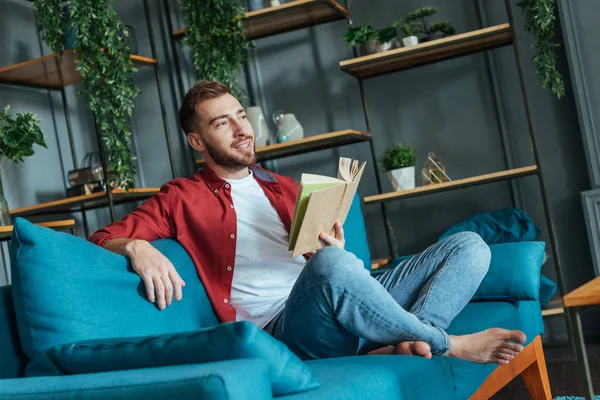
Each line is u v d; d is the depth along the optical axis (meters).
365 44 3.28
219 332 1.18
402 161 3.25
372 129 3.60
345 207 1.75
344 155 3.66
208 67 3.23
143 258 1.56
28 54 3.38
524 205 3.39
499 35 3.11
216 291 1.84
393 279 1.89
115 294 1.47
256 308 1.85
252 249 1.91
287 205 2.02
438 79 3.50
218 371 1.06
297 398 1.21
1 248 2.95
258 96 3.74
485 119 3.44
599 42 3.13
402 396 1.38
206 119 1.97
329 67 3.65
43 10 2.91
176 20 3.78
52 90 3.48
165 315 1.57
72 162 3.53
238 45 3.24
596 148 3.17
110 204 2.96
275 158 3.55
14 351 1.42
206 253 1.86
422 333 1.58
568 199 3.32
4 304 1.44
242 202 1.97
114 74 2.94
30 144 2.65
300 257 1.97
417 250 3.54
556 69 3.31
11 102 3.19
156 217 1.85
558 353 3.16
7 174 3.11
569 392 2.51
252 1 3.36
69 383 1.17
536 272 2.21
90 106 2.94
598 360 2.92
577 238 3.32
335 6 3.27
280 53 3.71
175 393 1.05
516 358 2.12
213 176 1.97
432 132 3.51
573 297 1.47
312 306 1.57
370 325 1.54
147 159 3.85
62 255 1.41
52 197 3.36
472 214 3.46
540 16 2.94
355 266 1.54
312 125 3.68
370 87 3.60
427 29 3.45
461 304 1.78
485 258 1.82
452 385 1.61
